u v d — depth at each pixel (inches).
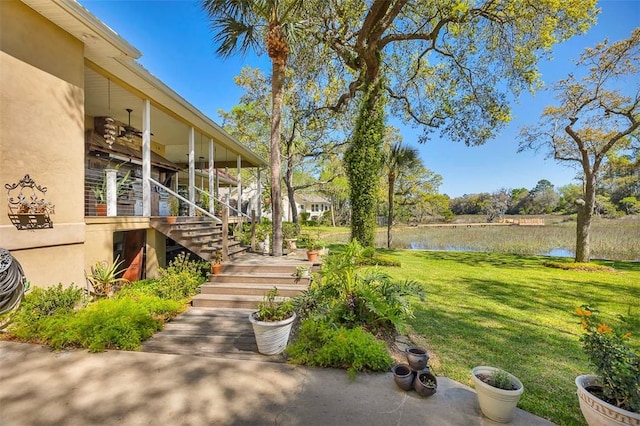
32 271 157.3
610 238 711.1
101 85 251.0
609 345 86.1
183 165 637.3
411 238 858.1
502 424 90.6
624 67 365.7
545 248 676.7
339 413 93.4
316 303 156.3
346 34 408.5
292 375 115.4
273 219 289.1
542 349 150.8
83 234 186.7
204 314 185.6
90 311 150.0
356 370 118.3
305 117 621.0
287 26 274.2
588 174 417.7
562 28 366.3
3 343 134.3
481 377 98.6
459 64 449.7
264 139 804.0
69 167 178.9
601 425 80.4
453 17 367.2
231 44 280.2
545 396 108.7
